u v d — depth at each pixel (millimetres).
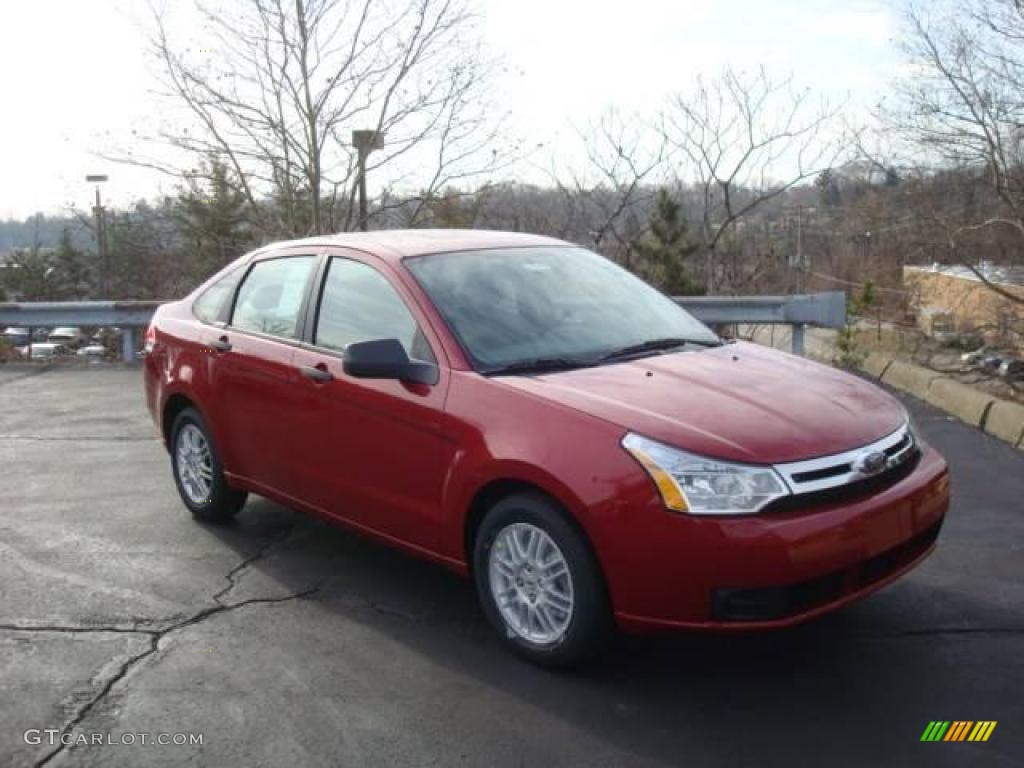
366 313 4723
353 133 12555
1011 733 3465
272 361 5066
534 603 3949
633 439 3615
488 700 3740
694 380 4121
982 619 4375
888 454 3869
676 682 3854
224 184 13203
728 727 3529
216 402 5496
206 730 3555
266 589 4859
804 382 4262
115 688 3871
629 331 4746
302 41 12391
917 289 12953
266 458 5203
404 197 13602
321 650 4184
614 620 3715
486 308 4539
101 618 4523
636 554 3535
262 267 5531
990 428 7551
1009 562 5031
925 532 4016
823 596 3602
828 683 3830
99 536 5664
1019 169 9750
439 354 4301
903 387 9188
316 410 4785
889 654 4059
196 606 4656
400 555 5324
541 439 3797
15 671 4016
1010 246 10570
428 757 3369
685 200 14891
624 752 3383
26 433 8328
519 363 4262
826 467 3625
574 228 14914
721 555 3432
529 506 3846
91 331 16500
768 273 14539
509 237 5316
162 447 7793
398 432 4355
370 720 3609
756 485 3490
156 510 6152
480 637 4289
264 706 3719
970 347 10398
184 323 5926
